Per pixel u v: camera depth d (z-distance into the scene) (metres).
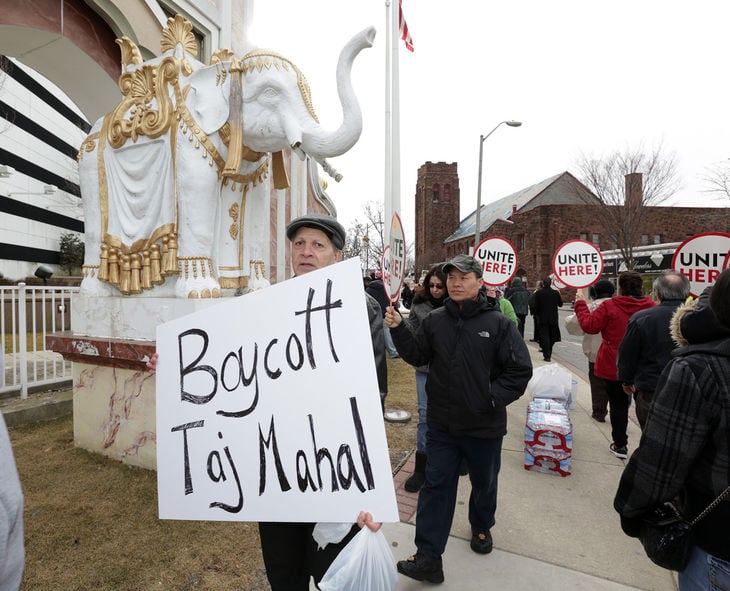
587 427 4.96
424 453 3.42
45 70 5.59
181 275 3.38
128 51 3.79
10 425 4.41
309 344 1.41
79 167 3.87
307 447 1.37
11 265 23.77
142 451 3.47
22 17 4.70
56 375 5.33
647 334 3.15
